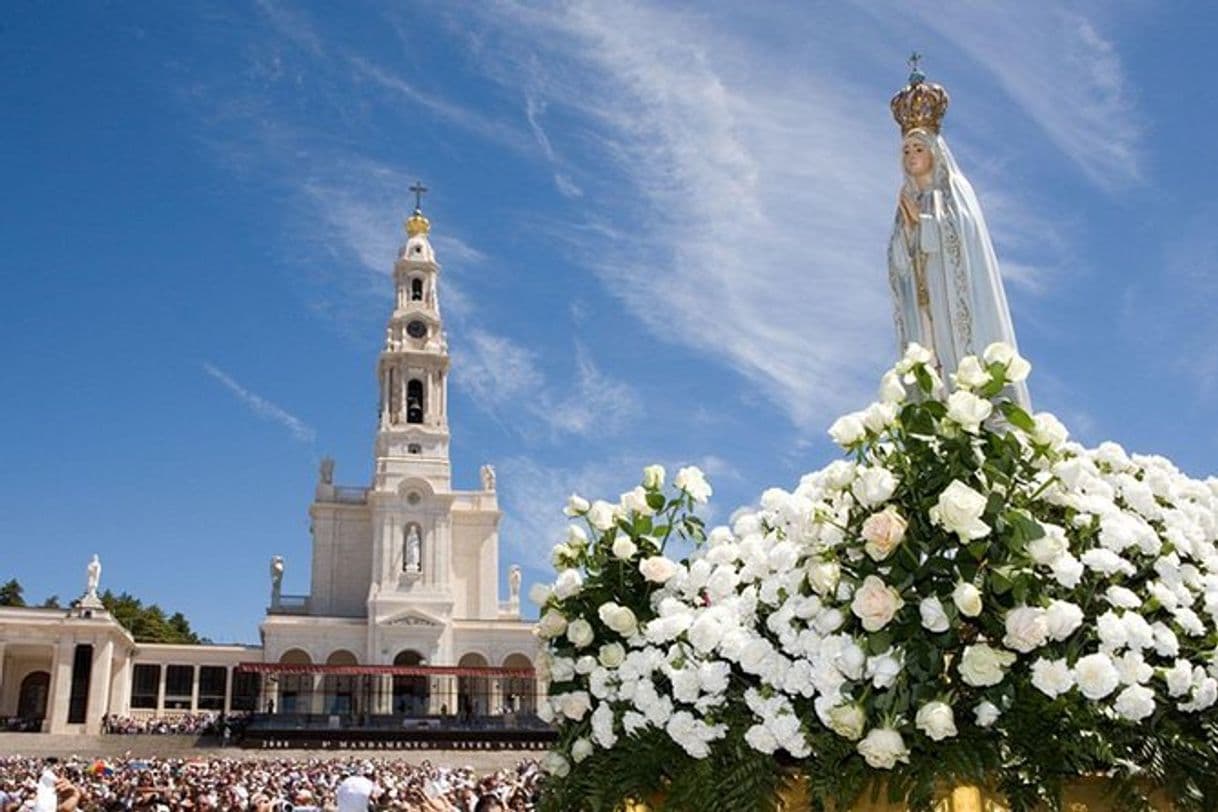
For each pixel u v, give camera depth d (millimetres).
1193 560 6512
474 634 82125
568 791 7223
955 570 5707
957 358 9875
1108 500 6238
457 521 88062
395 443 85750
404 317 90500
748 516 7293
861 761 5812
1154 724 5898
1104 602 5980
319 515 86625
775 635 6391
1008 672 5691
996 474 5773
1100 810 5910
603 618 7078
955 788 5684
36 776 39344
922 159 10398
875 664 5656
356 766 48969
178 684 84750
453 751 62656
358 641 80375
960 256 9977
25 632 71125
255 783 36438
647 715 6582
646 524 7527
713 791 6102
